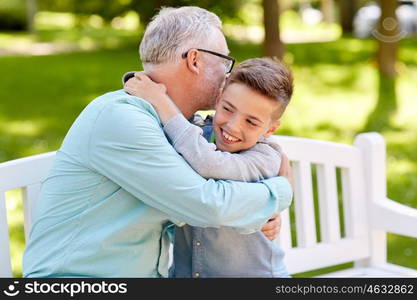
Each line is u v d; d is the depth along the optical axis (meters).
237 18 21.41
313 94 13.80
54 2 37.28
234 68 2.86
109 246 2.73
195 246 3.05
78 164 2.71
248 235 3.04
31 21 28.11
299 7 40.59
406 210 3.85
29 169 3.11
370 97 13.49
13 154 9.19
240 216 2.72
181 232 3.14
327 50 20.02
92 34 26.36
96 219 2.73
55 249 2.75
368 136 3.93
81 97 13.30
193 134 2.71
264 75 2.75
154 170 2.62
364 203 3.96
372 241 3.98
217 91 2.91
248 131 2.80
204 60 2.83
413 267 5.80
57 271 2.74
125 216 2.75
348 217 3.97
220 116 2.83
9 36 26.44
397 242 6.45
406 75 15.73
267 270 3.11
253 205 2.74
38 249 2.80
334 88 14.38
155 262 2.90
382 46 15.89
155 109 2.76
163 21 2.85
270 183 2.82
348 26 27.45
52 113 11.84
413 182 8.16
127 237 2.76
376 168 3.94
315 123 11.46
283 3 38.72
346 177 3.94
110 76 15.70
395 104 12.88
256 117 2.77
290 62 17.45
